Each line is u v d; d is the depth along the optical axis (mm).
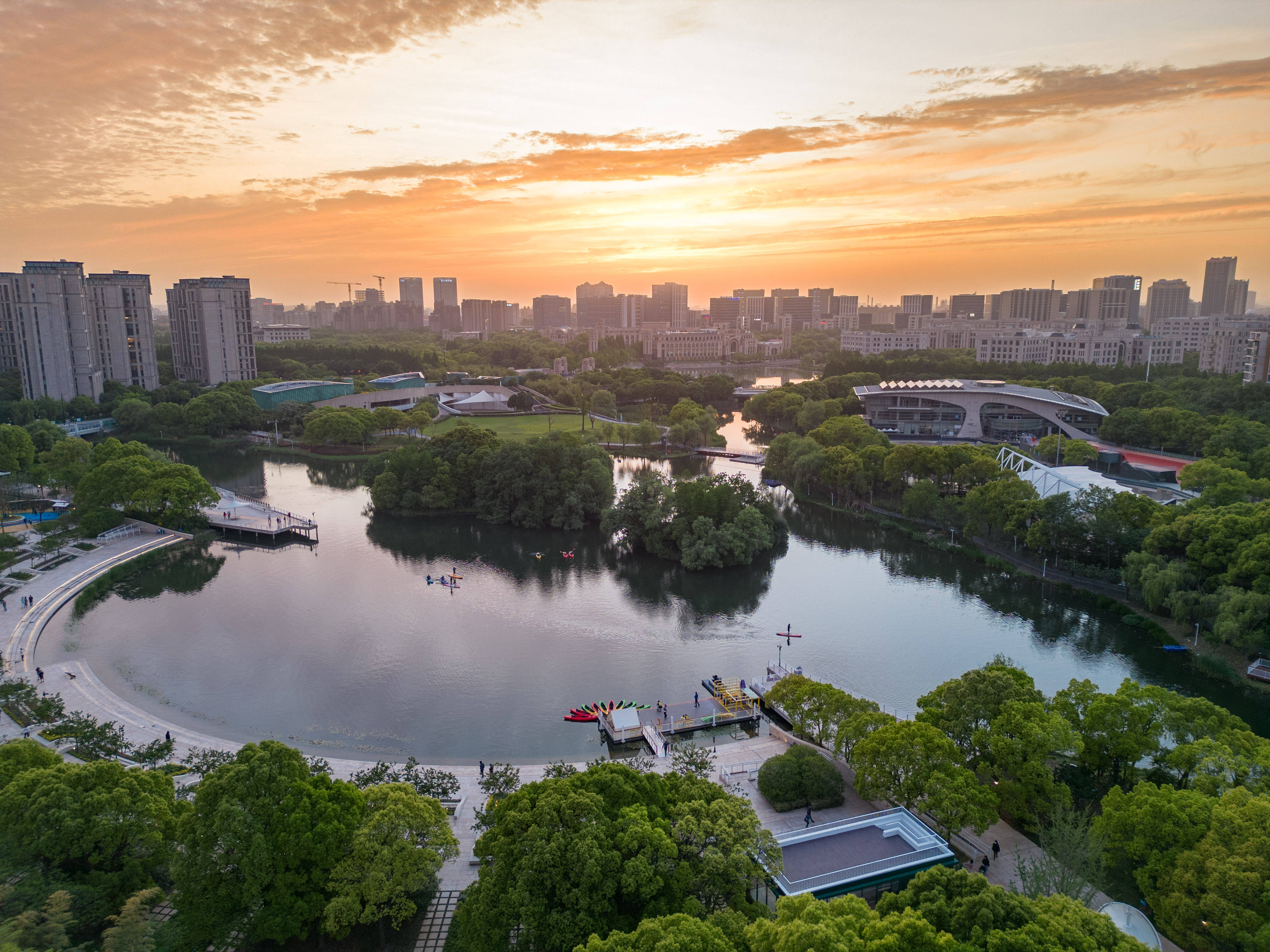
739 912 69875
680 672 148750
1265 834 73125
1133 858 84000
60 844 72500
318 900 72312
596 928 66375
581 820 72000
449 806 101312
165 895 78125
